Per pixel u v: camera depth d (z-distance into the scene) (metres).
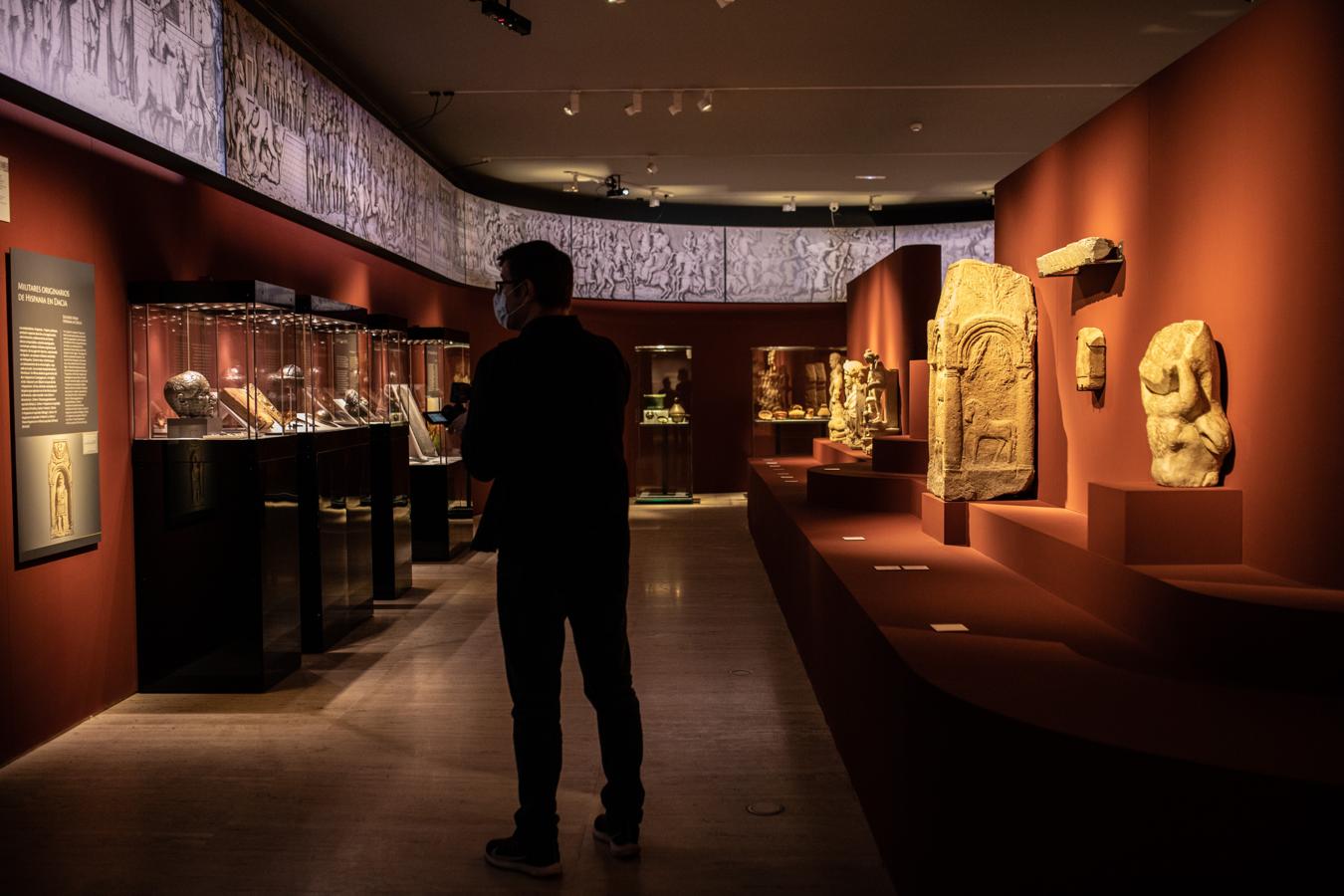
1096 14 7.50
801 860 3.34
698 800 3.85
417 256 10.54
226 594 5.31
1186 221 4.46
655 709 5.04
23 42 4.32
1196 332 4.12
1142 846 2.26
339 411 6.88
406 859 3.37
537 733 3.19
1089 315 5.46
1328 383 3.48
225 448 5.25
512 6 7.26
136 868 3.32
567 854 3.39
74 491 4.69
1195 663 3.21
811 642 5.59
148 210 5.41
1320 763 2.21
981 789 2.60
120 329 5.14
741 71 8.74
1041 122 10.45
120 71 5.11
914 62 8.56
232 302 5.16
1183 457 4.09
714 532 11.87
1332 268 3.47
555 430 3.13
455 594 8.07
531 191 13.58
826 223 15.38
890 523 6.84
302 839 3.53
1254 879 2.15
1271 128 3.81
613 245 14.55
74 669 4.78
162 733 4.70
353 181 8.72
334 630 6.43
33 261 4.36
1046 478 5.99
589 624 3.22
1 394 4.21
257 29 6.82
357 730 4.75
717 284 15.24
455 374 10.00
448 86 9.05
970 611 4.01
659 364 15.23
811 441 15.70
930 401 6.46
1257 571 3.77
